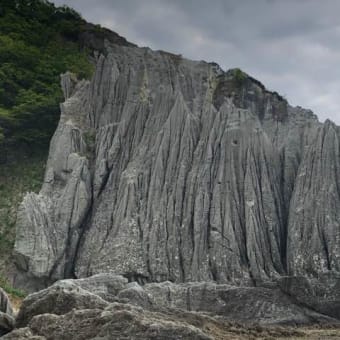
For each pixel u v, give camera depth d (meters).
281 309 49.44
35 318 28.92
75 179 65.81
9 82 83.00
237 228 60.31
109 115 72.88
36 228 61.69
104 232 63.00
